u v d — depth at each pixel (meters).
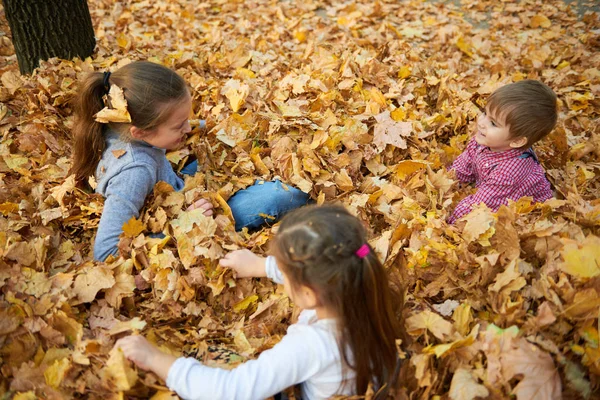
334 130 3.10
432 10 5.68
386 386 1.73
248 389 1.63
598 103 3.74
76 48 3.65
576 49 4.69
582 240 2.17
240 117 3.16
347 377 1.69
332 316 1.68
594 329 1.79
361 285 1.61
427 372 1.78
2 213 2.46
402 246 2.44
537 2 5.69
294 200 2.72
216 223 2.47
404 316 2.03
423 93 3.69
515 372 1.67
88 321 2.02
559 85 4.02
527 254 2.21
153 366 1.72
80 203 2.55
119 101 2.22
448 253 2.29
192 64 3.89
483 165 2.84
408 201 2.69
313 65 3.96
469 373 1.75
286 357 1.65
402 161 2.92
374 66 3.79
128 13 5.24
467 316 1.98
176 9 5.52
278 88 3.56
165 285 2.20
